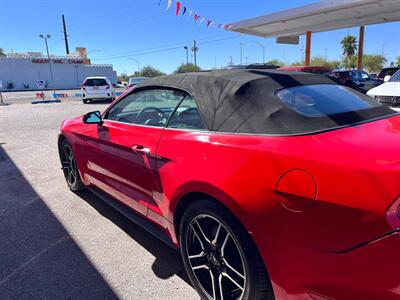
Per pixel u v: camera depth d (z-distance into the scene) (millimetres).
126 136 2969
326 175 1579
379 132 2004
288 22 16797
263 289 1857
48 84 57938
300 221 1618
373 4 12820
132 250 3027
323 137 1882
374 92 6180
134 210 3109
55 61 58219
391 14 15516
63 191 4578
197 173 2088
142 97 3045
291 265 1678
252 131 2049
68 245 3133
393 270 1389
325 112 2215
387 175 1461
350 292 1507
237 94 2256
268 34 20969
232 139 2057
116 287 2508
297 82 2549
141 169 2752
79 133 3842
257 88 2295
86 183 4074
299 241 1629
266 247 1753
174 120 2582
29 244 3162
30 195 4441
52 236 3312
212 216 2043
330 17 15875
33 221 3654
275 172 1728
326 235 1544
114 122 3312
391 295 1405
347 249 1489
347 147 1727
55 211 3906
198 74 2668
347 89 2824
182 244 2359
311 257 1601
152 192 2682
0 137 8648
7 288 2518
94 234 3342
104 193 3748
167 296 2396
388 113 2539
